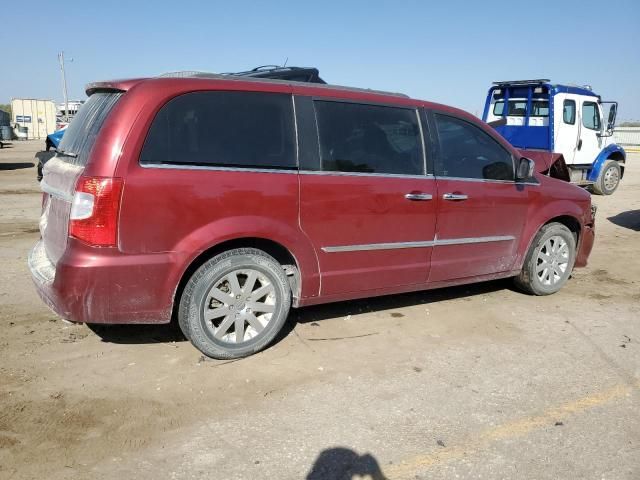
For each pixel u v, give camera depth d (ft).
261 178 12.17
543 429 10.18
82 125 12.40
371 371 12.33
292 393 11.25
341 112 13.57
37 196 37.76
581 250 19.03
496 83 45.78
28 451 9.10
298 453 9.27
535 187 17.17
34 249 13.50
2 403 10.47
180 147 11.41
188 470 8.77
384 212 13.94
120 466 8.82
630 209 39.34
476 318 15.88
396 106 14.49
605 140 47.06
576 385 11.91
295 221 12.69
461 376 12.19
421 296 17.74
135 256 11.02
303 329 14.62
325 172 13.09
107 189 10.62
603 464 9.19
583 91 44.06
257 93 12.43
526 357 13.28
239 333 12.53
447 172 15.26
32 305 15.60
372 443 9.61
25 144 120.78
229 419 10.25
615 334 14.89
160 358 12.62
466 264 15.98
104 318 11.11
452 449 9.50
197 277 11.83
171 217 11.22
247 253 12.30
